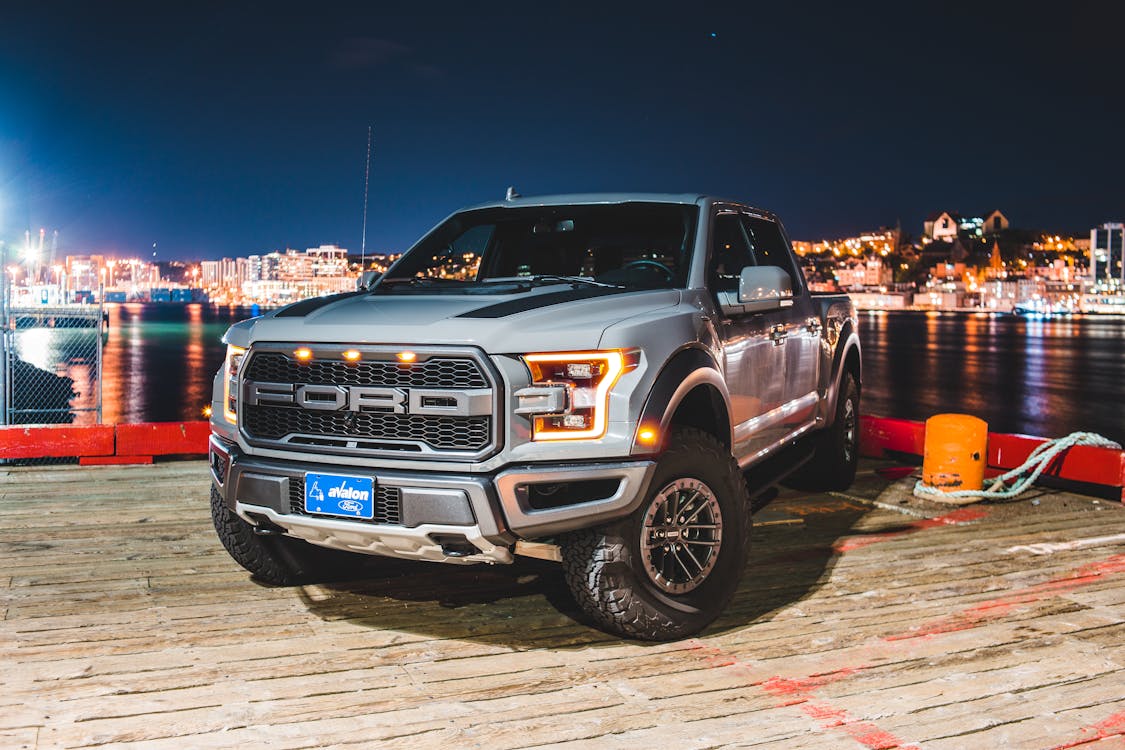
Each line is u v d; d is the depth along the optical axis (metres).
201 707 3.20
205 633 3.91
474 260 4.97
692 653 3.73
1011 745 2.96
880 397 68.56
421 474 3.46
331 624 4.05
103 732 3.00
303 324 3.74
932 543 5.47
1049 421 55.47
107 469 7.58
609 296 3.92
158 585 4.57
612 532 3.65
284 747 2.92
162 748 2.90
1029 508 6.44
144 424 7.84
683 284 4.32
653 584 3.75
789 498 6.73
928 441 6.73
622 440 3.54
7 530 5.61
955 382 80.31
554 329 3.54
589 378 3.55
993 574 4.84
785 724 3.10
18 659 3.60
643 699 3.29
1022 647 3.80
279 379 3.76
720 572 3.93
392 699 3.28
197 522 5.84
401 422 3.53
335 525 3.55
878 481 7.33
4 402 9.64
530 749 2.92
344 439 3.60
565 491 3.59
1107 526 5.91
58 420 36.66
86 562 4.95
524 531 3.45
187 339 132.25
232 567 4.90
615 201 4.82
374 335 3.55
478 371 3.43
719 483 3.91
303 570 4.54
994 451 7.39
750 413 4.70
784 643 3.84
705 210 4.66
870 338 154.50
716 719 3.13
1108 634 3.95
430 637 3.90
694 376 3.84
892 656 3.70
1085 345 136.75
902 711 3.20
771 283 4.37
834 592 4.54
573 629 4.00
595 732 3.03
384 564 4.94
